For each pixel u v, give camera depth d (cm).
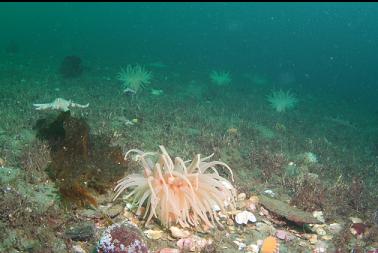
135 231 485
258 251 572
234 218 648
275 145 1108
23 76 1602
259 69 3042
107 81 1700
